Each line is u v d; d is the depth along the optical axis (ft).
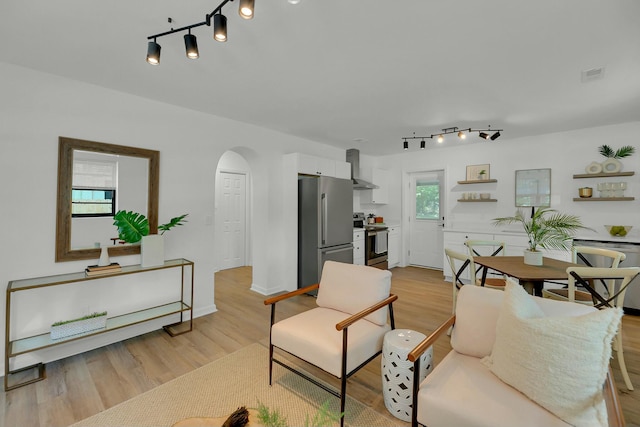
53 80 7.59
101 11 5.18
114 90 8.59
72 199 7.89
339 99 9.39
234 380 6.75
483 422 3.67
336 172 15.26
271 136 13.10
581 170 13.09
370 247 16.90
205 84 8.25
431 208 18.79
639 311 10.62
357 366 5.60
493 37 5.93
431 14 5.22
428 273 17.48
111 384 6.57
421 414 4.20
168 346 8.38
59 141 7.65
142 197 9.15
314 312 7.14
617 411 3.58
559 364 3.74
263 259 13.26
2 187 6.93
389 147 17.15
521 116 11.07
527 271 7.82
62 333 7.20
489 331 5.04
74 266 7.98
